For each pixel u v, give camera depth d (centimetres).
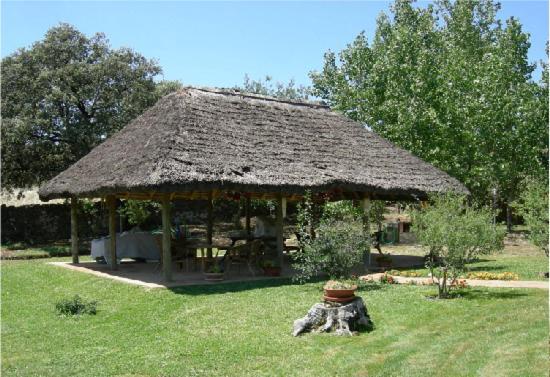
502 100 2377
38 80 2475
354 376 633
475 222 1014
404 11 2911
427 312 902
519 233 2634
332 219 1105
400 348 721
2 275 1554
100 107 2619
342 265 1054
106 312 1006
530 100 2448
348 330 801
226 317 909
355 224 1095
